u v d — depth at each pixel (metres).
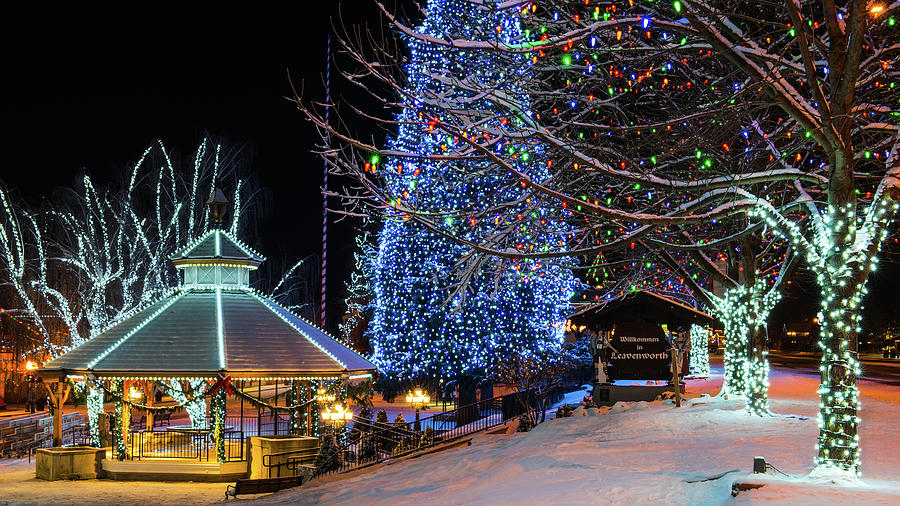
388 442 25.09
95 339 29.78
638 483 10.82
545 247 15.80
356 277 56.97
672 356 21.88
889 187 10.45
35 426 38.06
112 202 44.41
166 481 26.69
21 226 43.38
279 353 28.50
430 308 34.97
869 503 8.07
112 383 27.44
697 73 14.16
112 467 27.05
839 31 10.53
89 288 43.88
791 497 8.42
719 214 11.28
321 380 28.88
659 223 11.07
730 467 11.48
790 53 13.70
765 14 14.52
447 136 12.47
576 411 22.58
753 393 18.08
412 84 12.41
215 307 29.88
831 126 10.30
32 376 28.73
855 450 10.34
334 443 24.55
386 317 37.41
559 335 36.19
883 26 13.06
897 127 11.30
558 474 12.29
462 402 37.81
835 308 10.56
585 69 13.28
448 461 17.70
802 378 33.50
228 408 49.19
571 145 11.73
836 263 10.59
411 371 37.19
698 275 27.80
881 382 34.47
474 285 34.62
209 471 26.70
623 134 12.30
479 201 13.34
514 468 13.73
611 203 15.36
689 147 12.02
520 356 31.17
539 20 12.48
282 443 26.42
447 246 35.09
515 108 11.86
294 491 18.50
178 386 32.25
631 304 25.55
